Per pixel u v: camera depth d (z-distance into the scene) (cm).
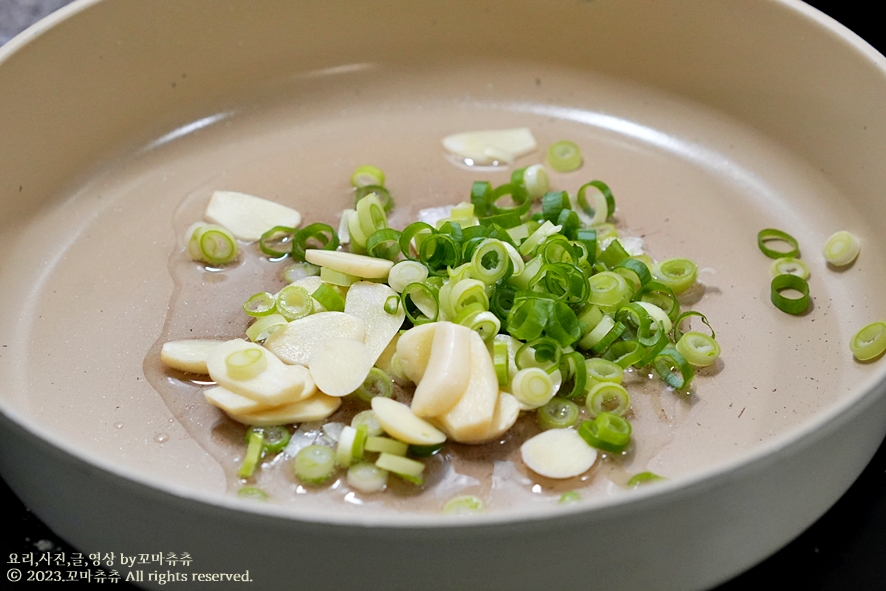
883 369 36
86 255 45
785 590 37
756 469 34
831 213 46
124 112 48
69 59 46
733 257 45
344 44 50
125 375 41
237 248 45
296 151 49
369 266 42
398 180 48
